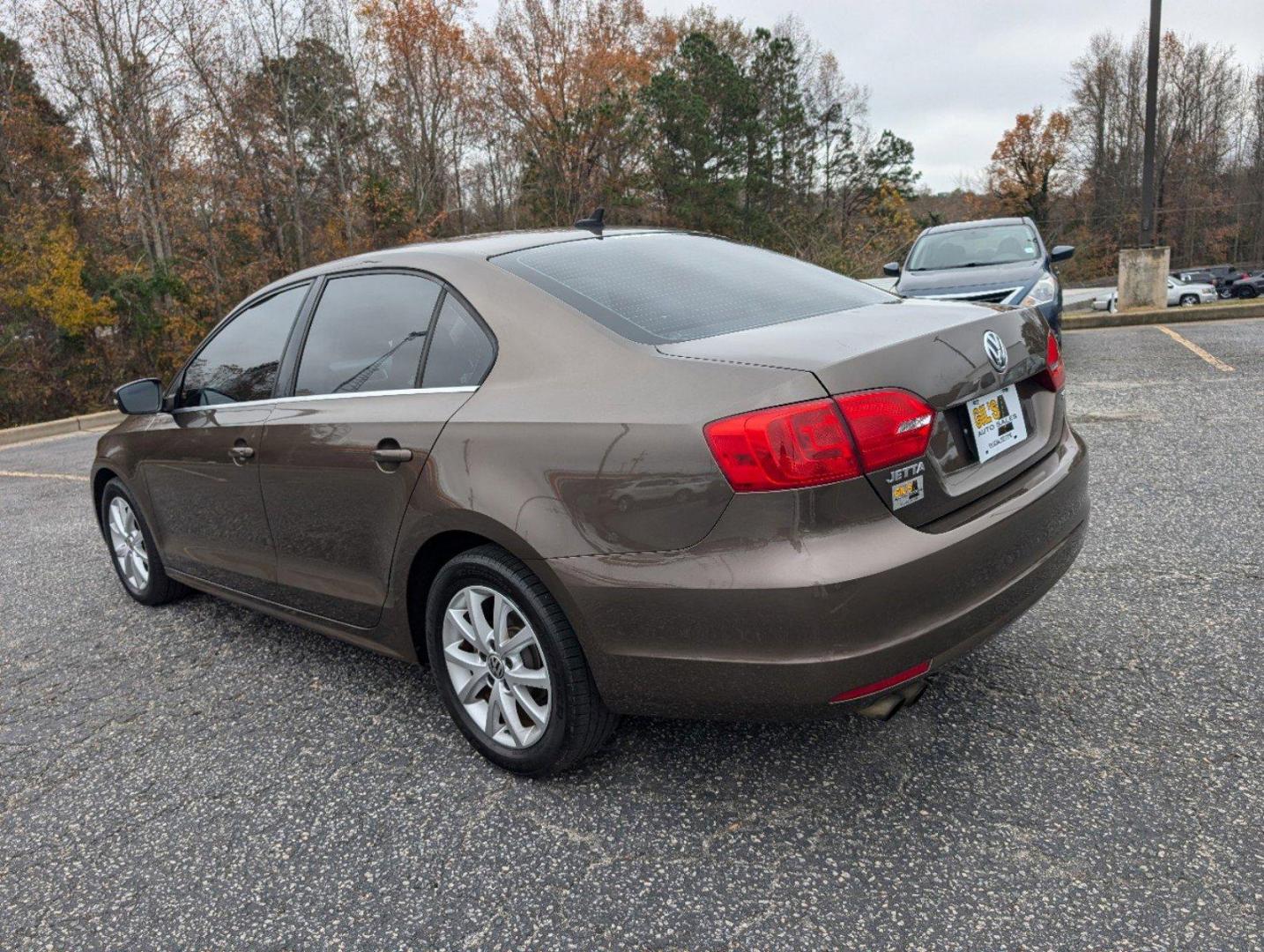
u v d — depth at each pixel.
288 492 3.12
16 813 2.69
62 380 23.08
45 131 29.34
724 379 2.10
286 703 3.24
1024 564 2.35
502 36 41.22
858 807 2.33
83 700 3.42
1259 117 66.56
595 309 2.47
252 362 3.43
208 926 2.11
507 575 2.40
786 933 1.92
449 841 2.35
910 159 56.16
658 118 42.25
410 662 2.92
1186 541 3.93
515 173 46.31
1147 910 1.89
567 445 2.25
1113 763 2.41
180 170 31.27
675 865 2.18
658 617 2.13
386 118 39.34
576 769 2.62
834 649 2.00
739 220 44.38
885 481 2.06
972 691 2.86
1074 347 10.40
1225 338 9.90
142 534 4.25
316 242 36.22
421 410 2.64
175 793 2.71
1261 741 2.44
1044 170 62.34
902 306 2.70
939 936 1.87
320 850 2.37
